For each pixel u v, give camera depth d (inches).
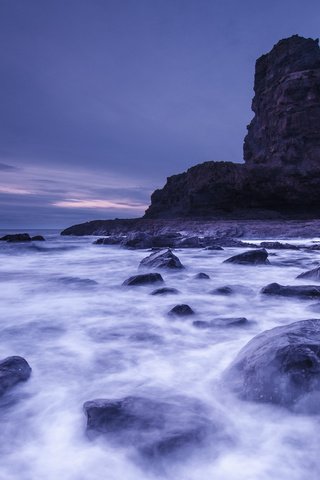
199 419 89.0
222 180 1562.5
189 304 233.5
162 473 73.5
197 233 1126.4
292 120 1662.2
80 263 522.3
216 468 74.0
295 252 640.4
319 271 311.1
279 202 1649.9
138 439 80.6
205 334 168.4
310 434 85.2
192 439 80.2
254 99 2034.9
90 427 85.6
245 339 161.3
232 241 817.5
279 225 1104.8
